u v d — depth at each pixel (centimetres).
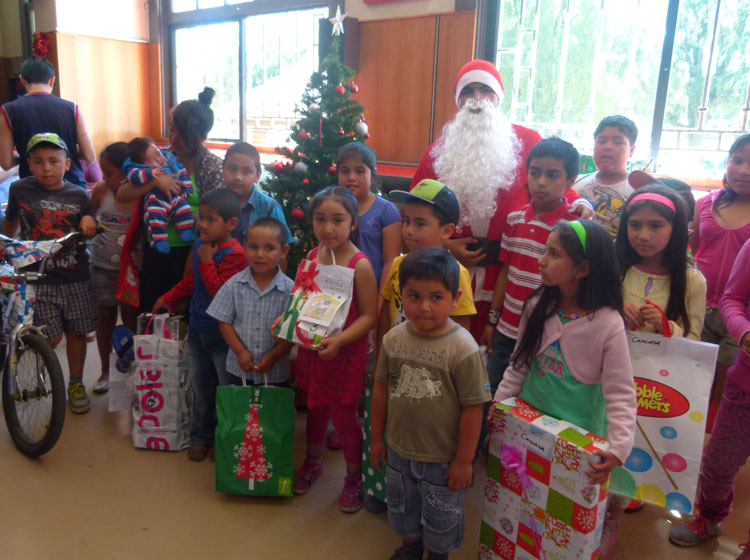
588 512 146
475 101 260
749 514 220
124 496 222
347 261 202
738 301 182
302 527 208
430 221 186
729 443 188
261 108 657
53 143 262
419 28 475
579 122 424
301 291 203
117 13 715
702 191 368
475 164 243
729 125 366
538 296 171
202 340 243
